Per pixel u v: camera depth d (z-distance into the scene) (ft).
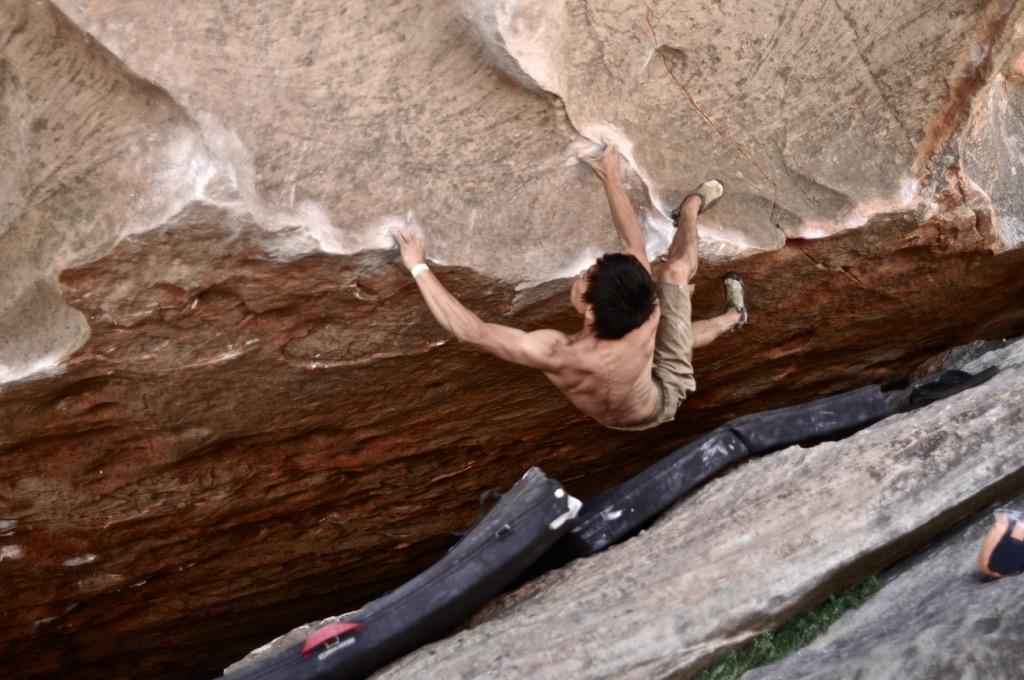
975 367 20.54
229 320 16.51
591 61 16.22
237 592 25.22
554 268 17.46
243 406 18.79
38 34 13.55
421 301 17.40
